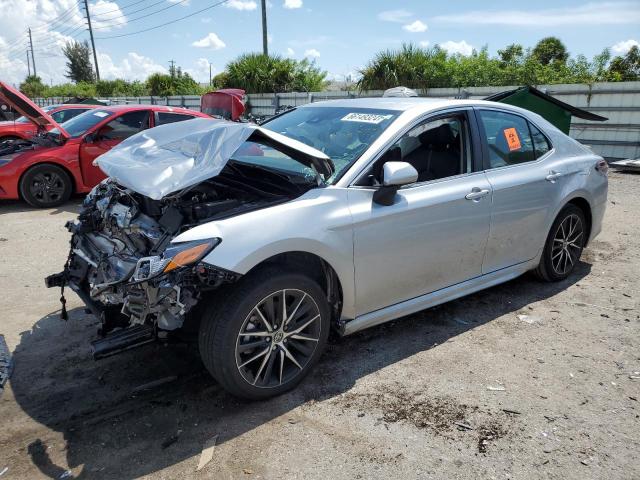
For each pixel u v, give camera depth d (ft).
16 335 12.92
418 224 11.43
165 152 10.93
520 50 66.39
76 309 14.40
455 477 8.30
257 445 9.00
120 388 10.73
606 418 9.74
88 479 8.25
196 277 8.75
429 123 12.30
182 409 10.02
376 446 8.97
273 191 10.81
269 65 74.33
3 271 17.44
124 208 10.80
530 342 12.53
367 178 11.00
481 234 12.81
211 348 9.30
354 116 12.75
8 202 28.32
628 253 19.03
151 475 8.33
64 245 20.52
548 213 14.53
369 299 11.21
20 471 8.41
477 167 12.92
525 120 14.66
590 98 44.21
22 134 36.73
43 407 10.09
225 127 10.77
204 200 10.57
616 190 31.12
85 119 29.37
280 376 10.19
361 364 11.54
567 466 8.54
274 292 9.63
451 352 12.05
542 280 16.03
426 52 60.49
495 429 9.41
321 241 10.00
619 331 13.09
